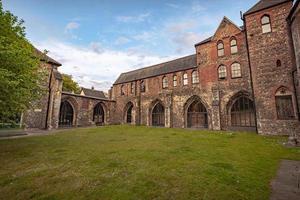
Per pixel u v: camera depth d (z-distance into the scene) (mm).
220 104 20078
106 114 33031
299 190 4285
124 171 5570
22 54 8156
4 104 7531
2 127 15859
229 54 20156
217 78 20750
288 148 9180
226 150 8562
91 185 4590
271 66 15516
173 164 6211
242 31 19406
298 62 12602
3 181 4961
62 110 25391
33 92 10016
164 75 27438
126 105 33188
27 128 20031
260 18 16656
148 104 29062
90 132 17125
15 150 8984
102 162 6594
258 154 7836
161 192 4125
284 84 14672
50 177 5223
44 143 10977
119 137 13531
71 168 6016
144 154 7711
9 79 7242
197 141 11242
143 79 30781
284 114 14414
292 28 13516
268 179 4961
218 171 5457
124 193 4094
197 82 23156
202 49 22625
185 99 23875
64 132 17328
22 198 3996
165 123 24828
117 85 35469
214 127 19500
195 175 5133
